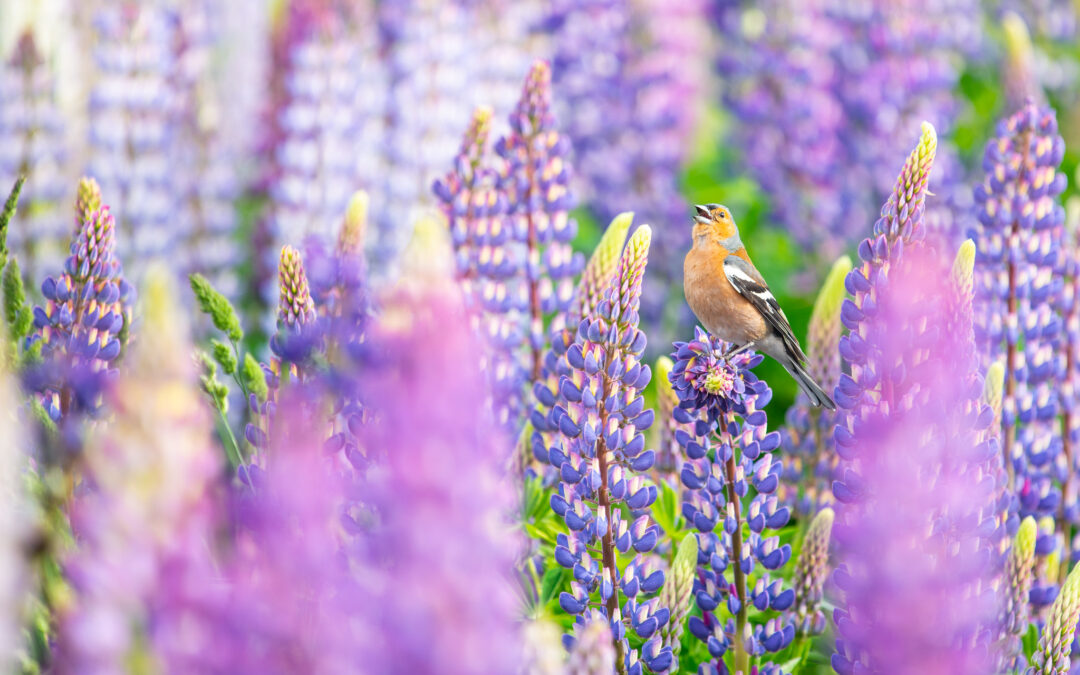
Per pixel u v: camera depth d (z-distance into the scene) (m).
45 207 13.59
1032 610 8.88
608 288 7.30
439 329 3.73
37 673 5.07
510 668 3.77
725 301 9.83
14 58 13.71
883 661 4.66
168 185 15.65
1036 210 10.03
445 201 10.20
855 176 19.02
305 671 3.86
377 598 3.88
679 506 8.97
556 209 10.73
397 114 17.12
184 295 14.88
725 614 8.27
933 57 19.16
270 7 21.61
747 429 7.70
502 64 18.25
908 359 6.56
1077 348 10.27
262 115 19.66
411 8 17.36
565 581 8.24
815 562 8.20
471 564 3.65
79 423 6.23
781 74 20.03
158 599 3.66
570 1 19.78
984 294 10.08
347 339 6.75
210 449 4.33
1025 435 9.80
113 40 15.54
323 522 4.02
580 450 7.34
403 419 3.66
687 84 20.14
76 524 5.75
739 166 20.80
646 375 7.32
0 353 6.32
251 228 18.55
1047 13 22.17
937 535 6.44
